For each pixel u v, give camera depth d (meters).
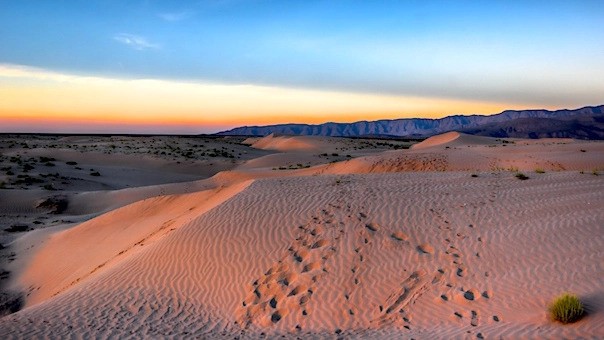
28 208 29.27
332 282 9.94
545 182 14.62
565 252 9.28
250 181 19.12
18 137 92.69
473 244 10.43
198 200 20.50
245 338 8.54
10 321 9.79
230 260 11.52
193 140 93.88
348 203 13.48
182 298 10.55
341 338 8.09
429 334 7.55
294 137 102.88
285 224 12.57
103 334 8.89
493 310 7.90
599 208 11.30
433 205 12.91
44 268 17.94
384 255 10.57
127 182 42.50
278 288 10.12
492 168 28.09
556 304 6.95
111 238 19.30
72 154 55.41
